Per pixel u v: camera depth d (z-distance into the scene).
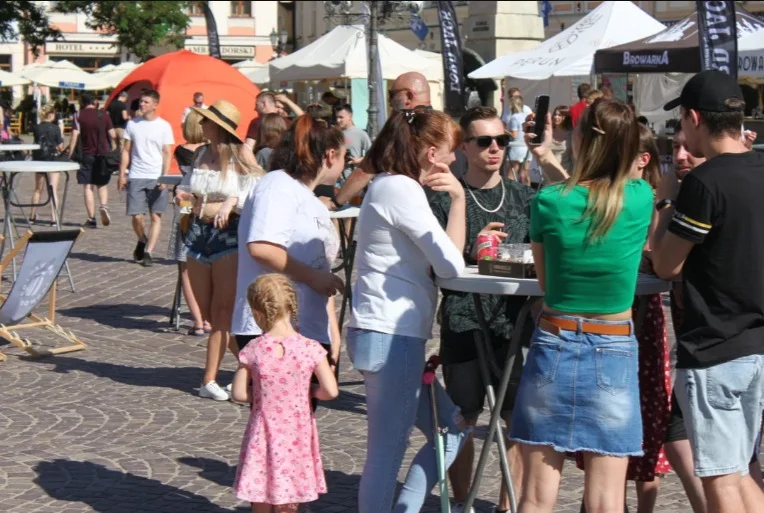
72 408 8.90
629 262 4.84
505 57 24.00
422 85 7.70
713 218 4.98
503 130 6.34
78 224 21.84
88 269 16.25
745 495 5.35
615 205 4.77
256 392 5.95
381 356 5.46
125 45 53.03
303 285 6.23
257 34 69.88
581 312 4.87
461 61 23.39
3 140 26.94
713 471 5.12
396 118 5.50
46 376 9.99
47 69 49.66
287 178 6.25
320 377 5.99
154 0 52.22
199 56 28.23
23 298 10.88
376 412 5.54
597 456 4.93
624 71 19.58
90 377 9.97
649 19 23.14
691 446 5.20
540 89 32.88
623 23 23.02
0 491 6.90
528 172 23.45
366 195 5.53
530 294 5.10
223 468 7.45
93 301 13.87
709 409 5.08
